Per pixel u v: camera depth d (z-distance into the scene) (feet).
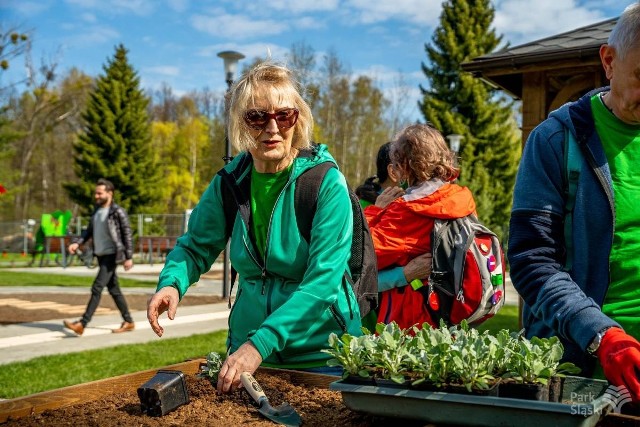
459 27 110.83
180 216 103.60
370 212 10.43
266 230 7.03
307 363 7.07
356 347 5.56
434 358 5.11
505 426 4.75
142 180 123.75
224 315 34.37
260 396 5.78
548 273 5.99
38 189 177.88
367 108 156.76
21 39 98.53
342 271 6.52
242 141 6.98
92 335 27.43
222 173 7.40
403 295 9.62
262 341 5.96
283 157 6.79
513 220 6.48
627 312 6.38
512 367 5.11
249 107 6.66
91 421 5.67
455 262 9.30
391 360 5.35
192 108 213.66
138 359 21.50
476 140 107.45
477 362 5.08
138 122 124.88
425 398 4.98
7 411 5.88
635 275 6.37
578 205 6.40
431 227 9.54
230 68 39.29
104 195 27.71
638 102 5.90
